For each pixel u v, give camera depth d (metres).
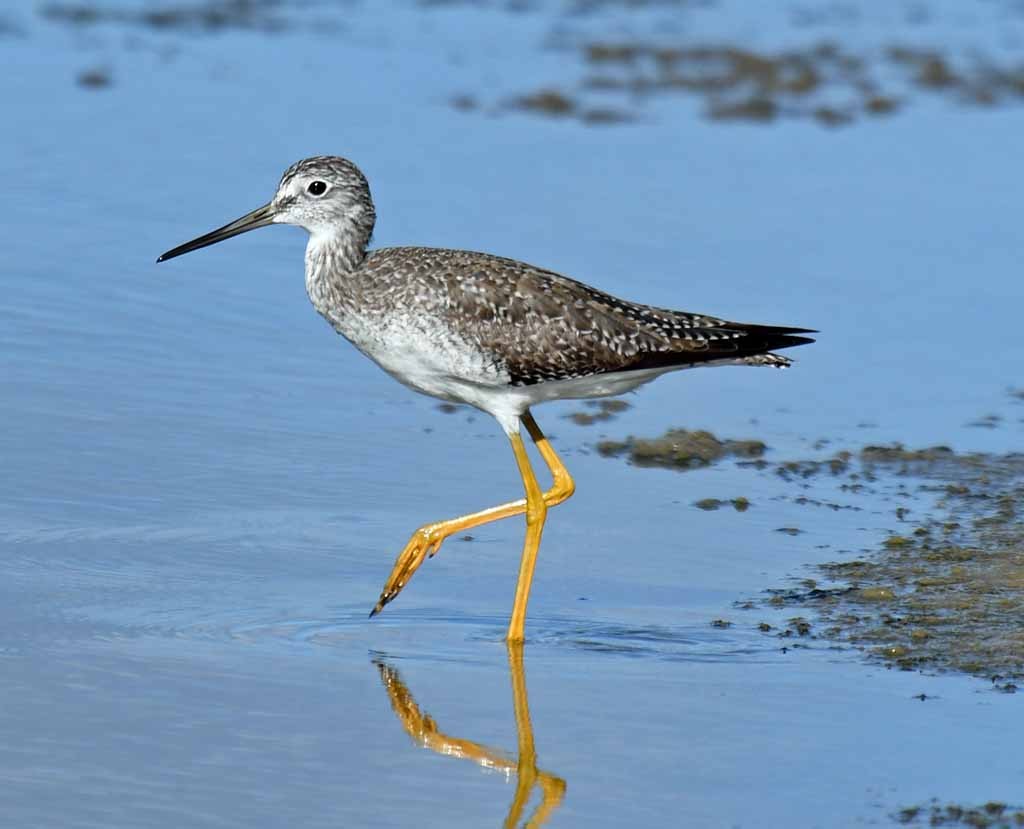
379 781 9.57
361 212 12.58
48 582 12.04
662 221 20.31
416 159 21.94
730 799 9.37
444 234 19.22
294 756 9.81
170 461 14.29
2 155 21.27
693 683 10.91
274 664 11.06
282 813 9.14
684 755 9.91
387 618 11.93
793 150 23.38
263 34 27.86
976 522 13.79
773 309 18.06
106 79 24.56
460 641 11.62
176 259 18.75
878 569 12.82
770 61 27.55
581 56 27.56
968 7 32.09
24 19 27.84
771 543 13.38
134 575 12.27
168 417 15.20
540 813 9.22
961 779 9.60
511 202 20.55
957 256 19.77
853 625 11.83
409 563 11.94
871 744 10.03
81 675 10.72
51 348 16.36
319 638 11.52
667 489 14.50
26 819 8.96
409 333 12.13
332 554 12.87
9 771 9.47
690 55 27.84
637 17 30.47
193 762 9.68
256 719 10.27
